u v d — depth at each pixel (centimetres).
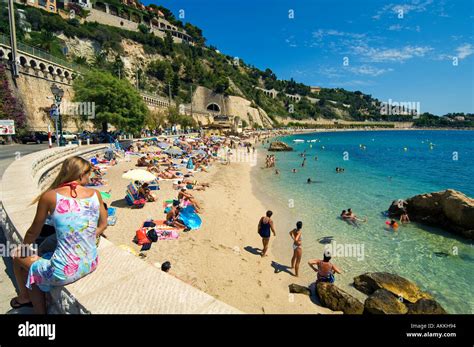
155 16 13950
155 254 949
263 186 2486
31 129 3516
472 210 1349
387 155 5447
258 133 11731
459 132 19975
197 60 13975
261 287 891
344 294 817
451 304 855
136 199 1402
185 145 4347
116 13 11688
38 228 295
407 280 915
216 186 2227
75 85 3381
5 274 470
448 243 1290
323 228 1463
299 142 9294
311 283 952
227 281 885
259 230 1111
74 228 295
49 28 7700
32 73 3872
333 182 2698
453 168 3709
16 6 7356
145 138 4581
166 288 297
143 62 10919
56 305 325
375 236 1370
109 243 402
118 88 3334
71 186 301
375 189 2405
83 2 10331
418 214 1579
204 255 1005
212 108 12588
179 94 11506
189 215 1292
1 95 3212
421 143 9150
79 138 3231
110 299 275
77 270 300
